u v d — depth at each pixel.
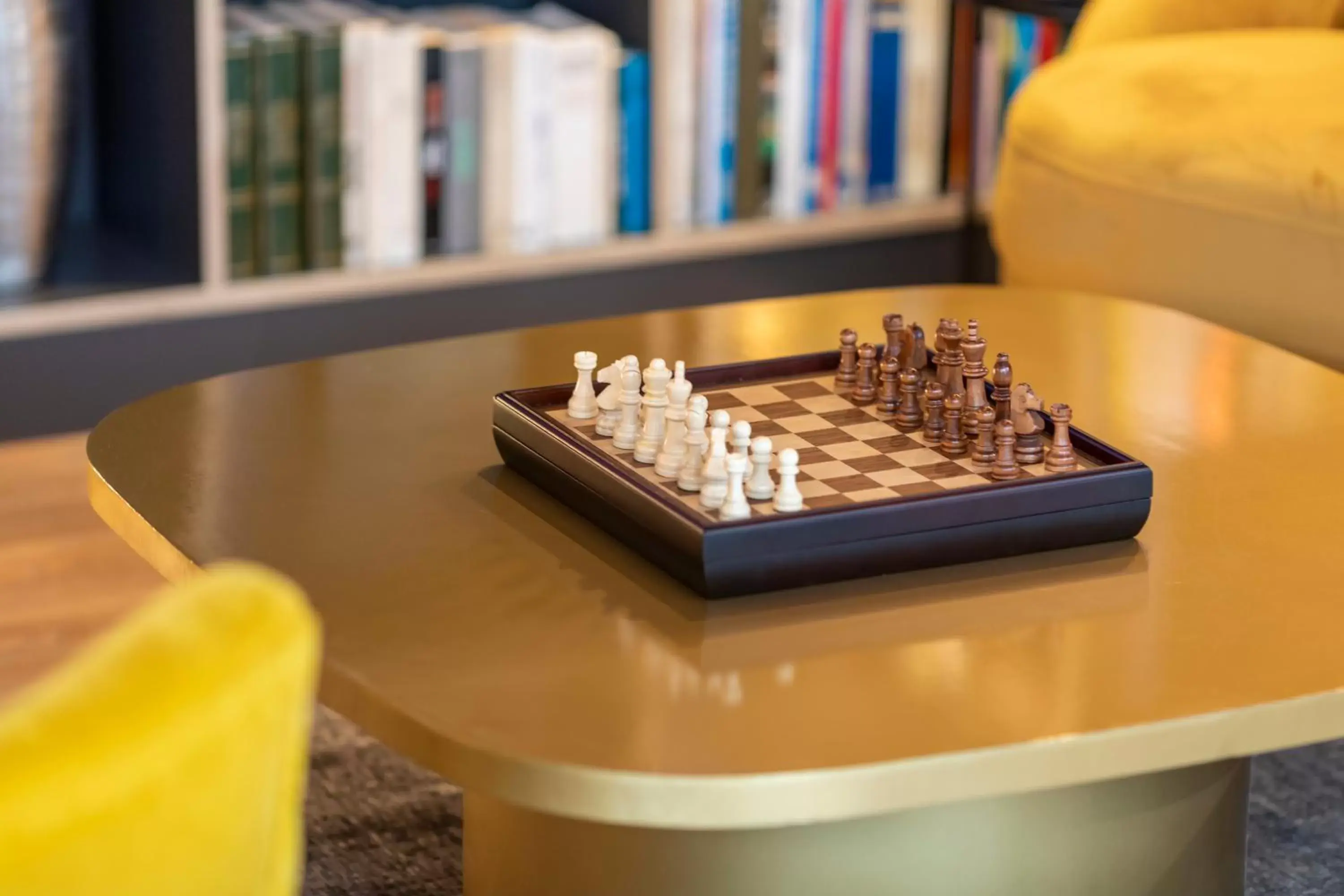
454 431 1.42
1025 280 2.40
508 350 1.64
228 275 2.71
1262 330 2.09
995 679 1.01
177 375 2.66
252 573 0.56
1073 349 1.67
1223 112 2.13
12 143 2.54
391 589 1.11
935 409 1.31
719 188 3.06
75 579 2.20
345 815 1.67
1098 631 1.07
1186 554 1.20
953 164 3.26
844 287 3.16
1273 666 1.03
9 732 0.48
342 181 2.75
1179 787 1.14
